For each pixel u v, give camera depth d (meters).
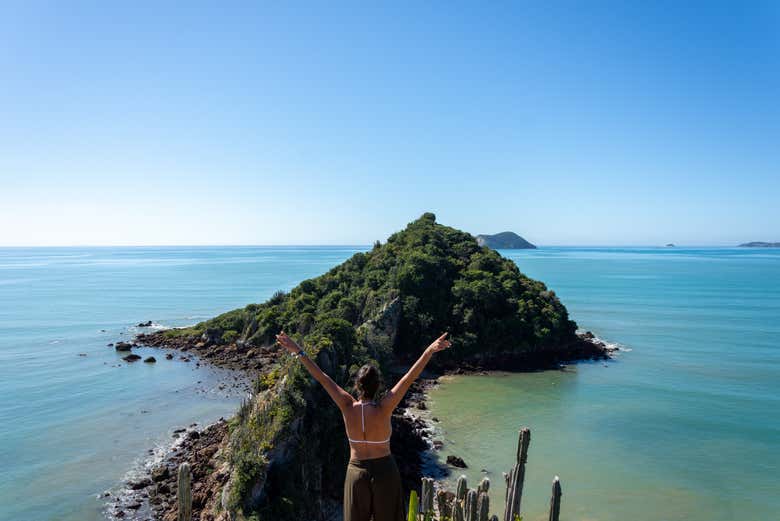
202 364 77.12
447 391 65.31
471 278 87.50
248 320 90.50
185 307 143.00
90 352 85.00
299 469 33.47
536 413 57.34
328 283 95.44
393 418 49.16
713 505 38.06
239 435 36.34
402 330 78.38
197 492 35.31
